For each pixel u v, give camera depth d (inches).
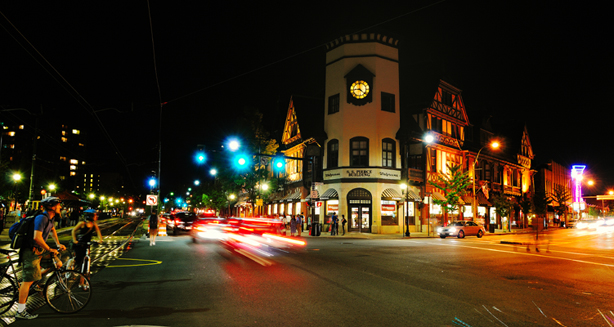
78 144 5196.9
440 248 754.2
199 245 746.8
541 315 261.7
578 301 304.8
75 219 1541.6
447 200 1384.1
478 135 1814.7
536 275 431.8
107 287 342.0
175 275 404.8
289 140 1685.5
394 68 1409.9
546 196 2166.6
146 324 232.4
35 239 245.1
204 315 253.0
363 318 248.7
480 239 1103.0
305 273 424.2
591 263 548.4
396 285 359.9
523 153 2171.5
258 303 286.2
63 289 259.4
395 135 1390.3
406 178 1370.6
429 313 262.4
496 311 269.9
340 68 1405.0
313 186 1190.9
